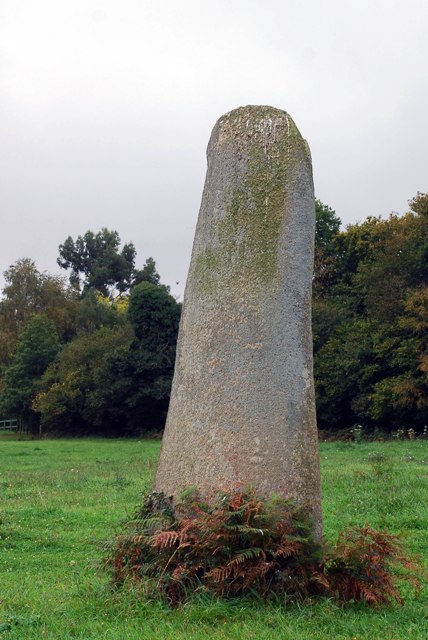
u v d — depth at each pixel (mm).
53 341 49125
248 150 5980
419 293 30234
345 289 39281
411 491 11203
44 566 7207
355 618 4645
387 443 26625
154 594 4941
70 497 12086
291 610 4723
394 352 31609
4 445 34156
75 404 43594
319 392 35062
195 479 5508
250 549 4820
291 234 5820
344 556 4988
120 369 41000
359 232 39562
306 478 5406
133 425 43125
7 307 55094
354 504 10305
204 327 5812
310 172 6020
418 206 33188
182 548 5012
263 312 5668
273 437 5430
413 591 5652
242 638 4258
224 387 5598
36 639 4406
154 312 40938
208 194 6137
